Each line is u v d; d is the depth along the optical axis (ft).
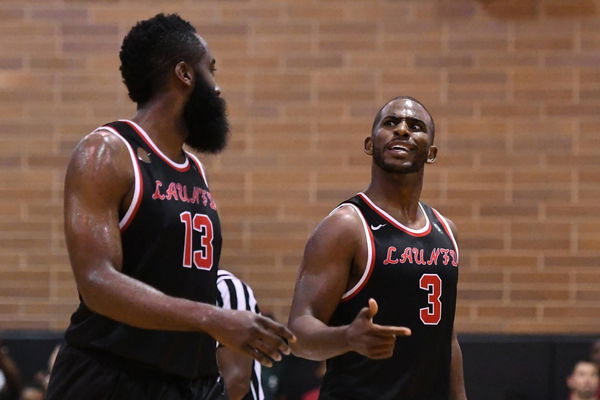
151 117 30.14
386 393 34.91
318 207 68.54
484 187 68.13
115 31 69.05
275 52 68.74
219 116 30.96
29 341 66.64
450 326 36.58
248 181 68.74
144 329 28.58
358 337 28.60
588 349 65.67
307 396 62.44
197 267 30.01
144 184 28.86
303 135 68.69
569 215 68.03
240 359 40.40
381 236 35.60
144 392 28.81
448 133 68.33
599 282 67.67
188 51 30.32
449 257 36.63
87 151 28.27
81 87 69.00
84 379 28.68
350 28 68.59
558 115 68.23
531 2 68.44
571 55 68.23
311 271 35.04
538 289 67.92
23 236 68.90
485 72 68.33
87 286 26.48
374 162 36.73
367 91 68.49
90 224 27.32
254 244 68.69
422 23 68.54
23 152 69.10
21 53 69.10
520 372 65.82
